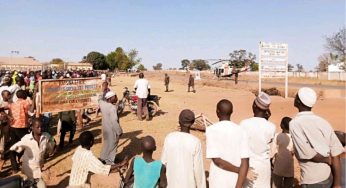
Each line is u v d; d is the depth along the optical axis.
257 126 4.20
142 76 13.77
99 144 9.95
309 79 55.62
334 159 3.53
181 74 81.06
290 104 17.98
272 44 21.92
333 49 62.38
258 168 4.12
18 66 88.94
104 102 7.62
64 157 8.68
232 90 30.50
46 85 9.05
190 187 4.08
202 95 25.31
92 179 7.10
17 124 7.71
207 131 3.83
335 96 22.84
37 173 5.57
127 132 11.48
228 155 3.68
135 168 4.42
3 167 7.79
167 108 17.42
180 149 4.11
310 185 3.63
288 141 5.19
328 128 3.56
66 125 9.53
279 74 22.11
